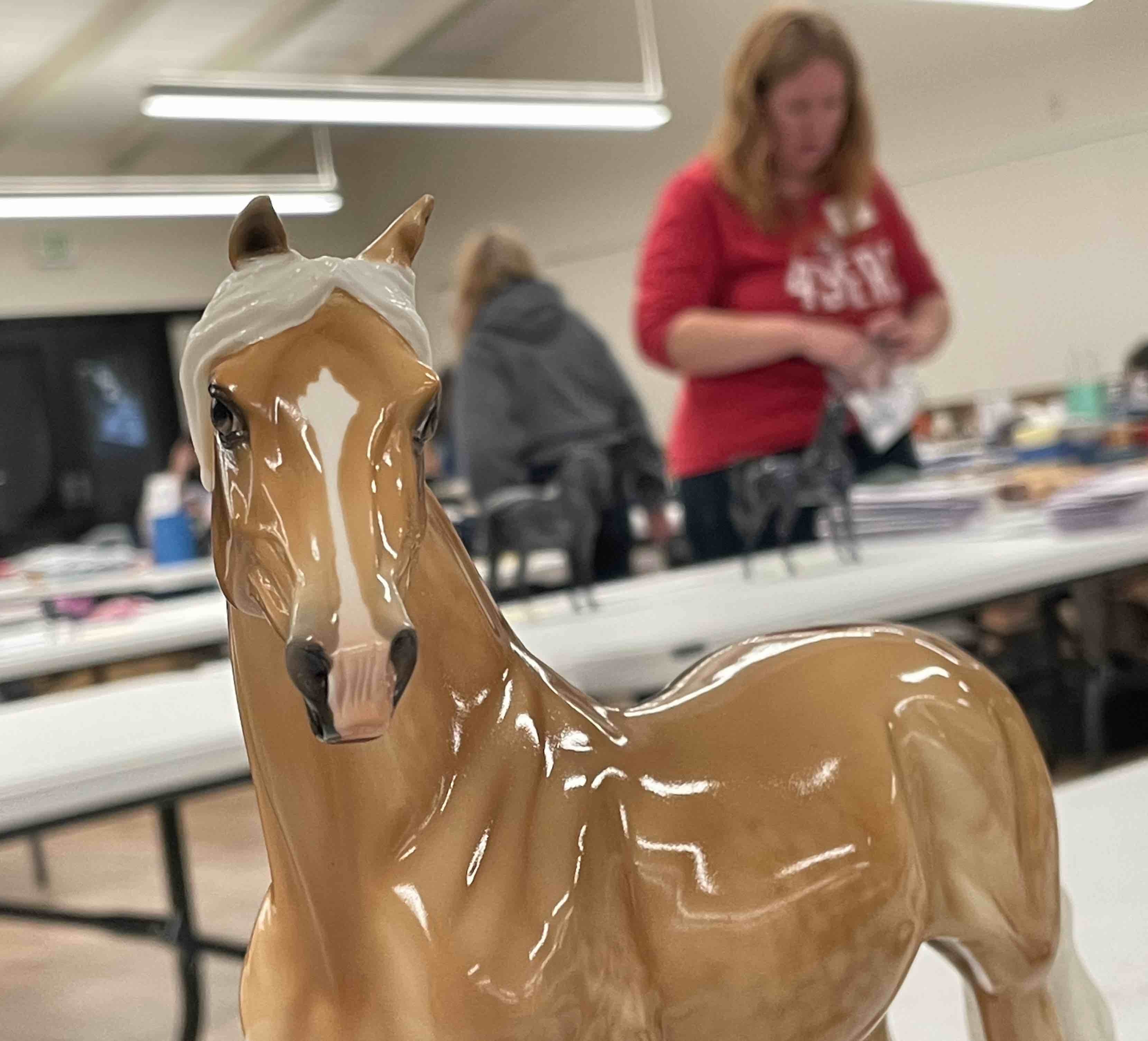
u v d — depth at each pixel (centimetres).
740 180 201
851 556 173
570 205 691
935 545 182
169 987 233
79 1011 225
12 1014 227
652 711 52
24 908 172
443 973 42
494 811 44
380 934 42
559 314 211
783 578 166
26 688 207
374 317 40
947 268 539
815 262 205
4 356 759
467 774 44
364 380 38
